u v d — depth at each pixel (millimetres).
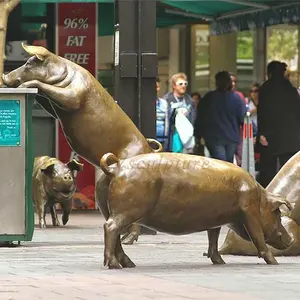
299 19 23781
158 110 22312
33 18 24016
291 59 29953
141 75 18156
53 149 23969
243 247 14422
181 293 10453
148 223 12688
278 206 13078
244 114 23188
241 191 12805
